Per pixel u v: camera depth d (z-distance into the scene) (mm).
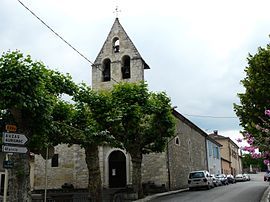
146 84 21906
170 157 30297
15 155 10750
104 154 30344
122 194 21516
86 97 18625
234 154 75312
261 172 89000
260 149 13422
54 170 32250
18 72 10586
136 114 20406
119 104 20500
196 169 39125
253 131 14234
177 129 33062
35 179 32375
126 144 21250
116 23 31531
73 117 17172
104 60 31031
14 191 10562
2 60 10773
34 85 10781
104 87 30266
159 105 22109
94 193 17641
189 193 25703
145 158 29625
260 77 16094
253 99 16266
